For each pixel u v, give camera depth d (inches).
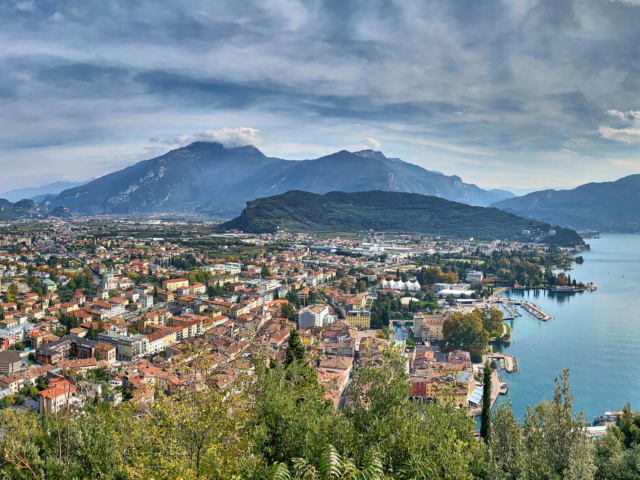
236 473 2485.2
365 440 2755.9
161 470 2452.0
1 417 5349.4
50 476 3560.5
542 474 2874.0
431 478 2458.2
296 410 3105.3
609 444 4254.4
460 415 3289.9
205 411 2564.0
